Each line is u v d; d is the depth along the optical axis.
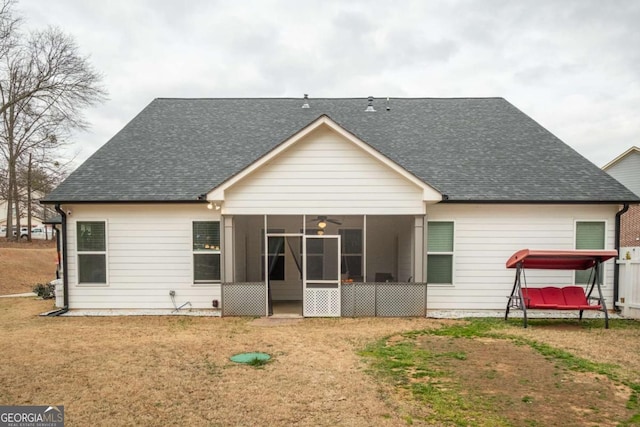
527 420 5.06
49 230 49.19
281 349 8.18
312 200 11.44
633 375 6.68
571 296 10.82
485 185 12.24
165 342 8.73
